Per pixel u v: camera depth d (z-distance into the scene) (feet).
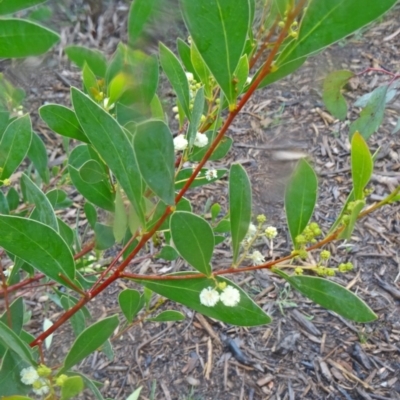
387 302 1.81
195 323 1.76
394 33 2.84
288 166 2.18
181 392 1.59
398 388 1.58
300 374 1.63
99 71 0.89
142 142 0.54
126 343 1.71
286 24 0.51
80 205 2.15
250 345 1.70
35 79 2.53
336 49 2.67
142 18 0.81
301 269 0.67
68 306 0.97
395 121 2.42
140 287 1.86
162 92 2.18
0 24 0.49
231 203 0.67
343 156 2.34
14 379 0.67
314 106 2.56
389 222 2.06
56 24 2.19
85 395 1.55
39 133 2.45
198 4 0.50
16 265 0.82
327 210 2.13
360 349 1.68
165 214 0.69
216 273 0.69
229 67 0.54
